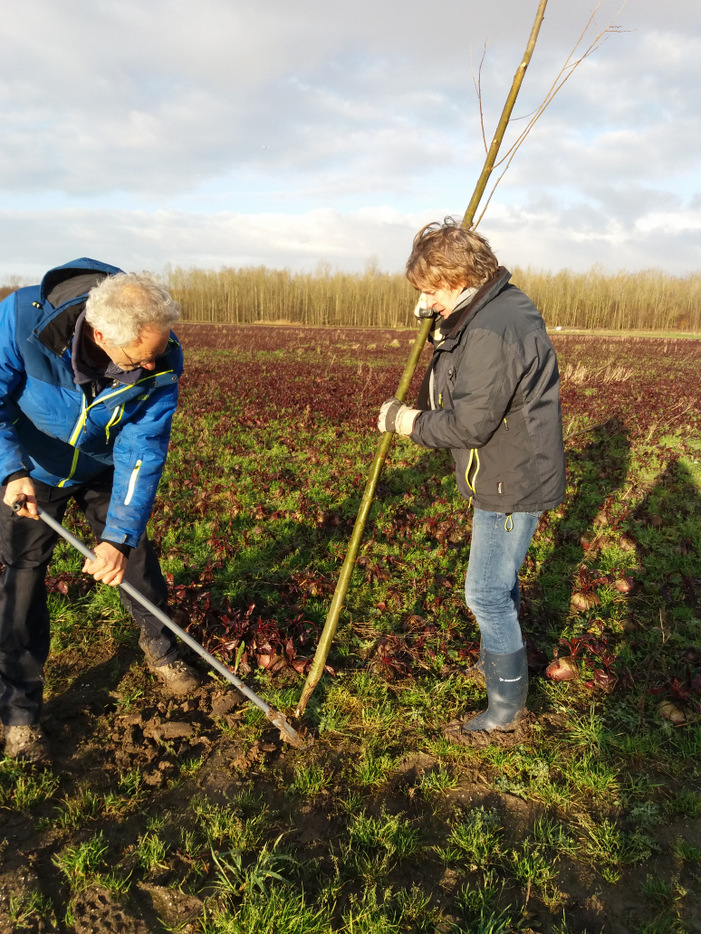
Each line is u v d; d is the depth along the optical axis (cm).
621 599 474
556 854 254
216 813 262
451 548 550
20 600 281
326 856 249
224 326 6138
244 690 296
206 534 555
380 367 2161
